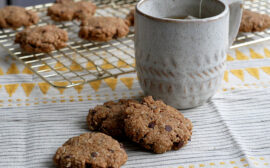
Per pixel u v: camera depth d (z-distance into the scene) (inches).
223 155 21.6
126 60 28.6
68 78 26.9
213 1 24.4
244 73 27.5
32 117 23.8
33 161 21.4
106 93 25.8
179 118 22.4
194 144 22.2
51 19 33.0
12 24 31.5
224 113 24.1
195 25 22.3
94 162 20.4
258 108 24.5
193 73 23.1
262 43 30.7
